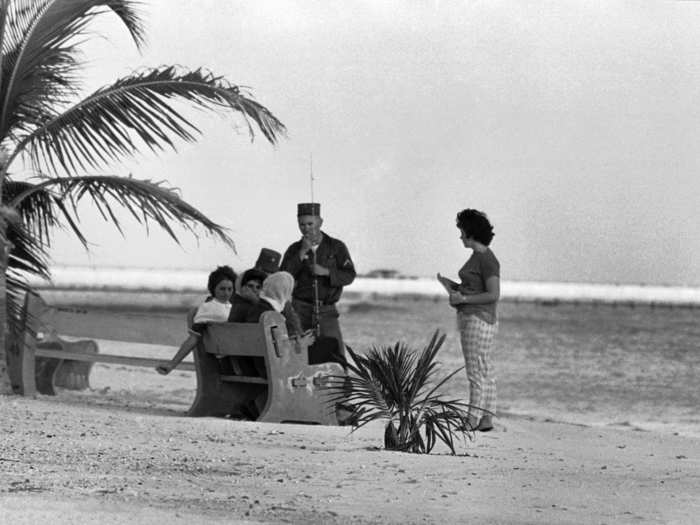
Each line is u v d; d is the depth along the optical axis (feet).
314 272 66.54
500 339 220.43
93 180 69.15
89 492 33.42
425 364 49.80
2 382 68.85
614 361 170.91
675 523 33.24
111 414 59.11
